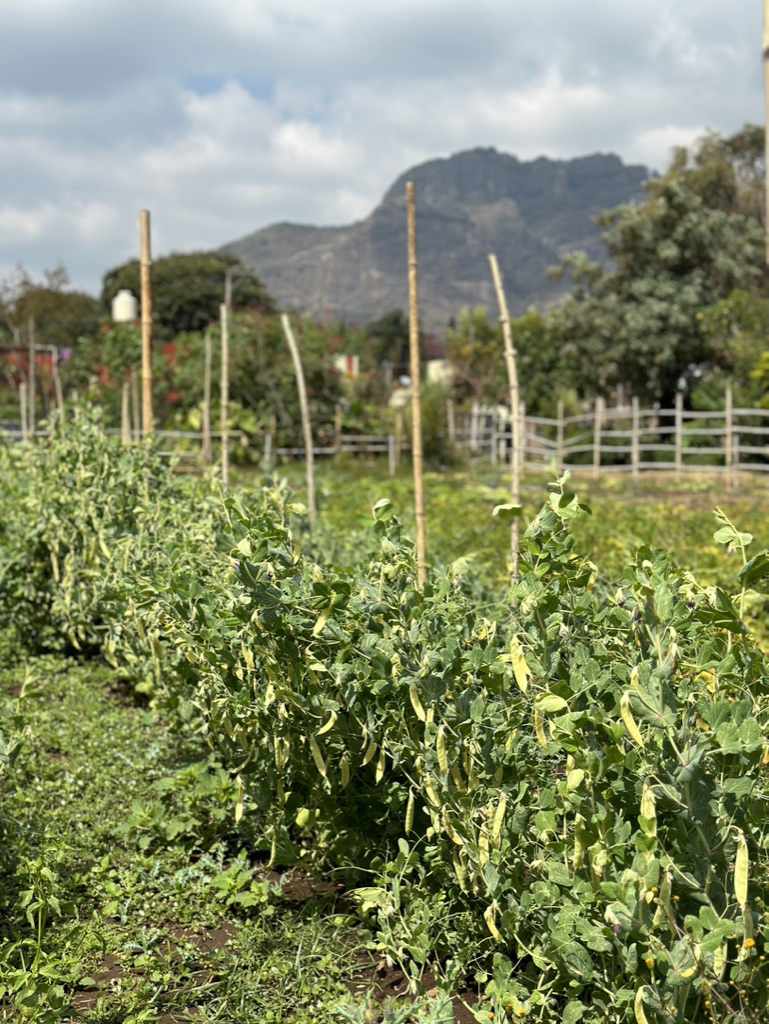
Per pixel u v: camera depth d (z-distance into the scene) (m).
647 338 32.41
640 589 2.60
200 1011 3.04
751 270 33.53
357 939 3.43
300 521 6.62
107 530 5.84
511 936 2.81
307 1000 3.10
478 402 35.81
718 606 2.50
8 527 7.20
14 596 6.87
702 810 2.19
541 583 2.64
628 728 2.19
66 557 6.46
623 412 25.17
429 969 3.20
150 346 6.75
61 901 3.45
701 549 10.84
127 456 6.32
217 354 24.91
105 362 26.02
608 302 33.59
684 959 2.13
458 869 2.91
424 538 5.31
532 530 2.64
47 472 6.91
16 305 30.34
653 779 2.28
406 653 2.99
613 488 21.44
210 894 3.74
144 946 3.35
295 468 23.33
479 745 2.81
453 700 2.90
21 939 3.35
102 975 3.25
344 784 3.20
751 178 41.84
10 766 3.94
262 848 3.86
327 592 3.06
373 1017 2.95
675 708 2.24
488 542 11.45
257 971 3.24
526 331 36.09
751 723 2.19
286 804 3.69
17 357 26.50
